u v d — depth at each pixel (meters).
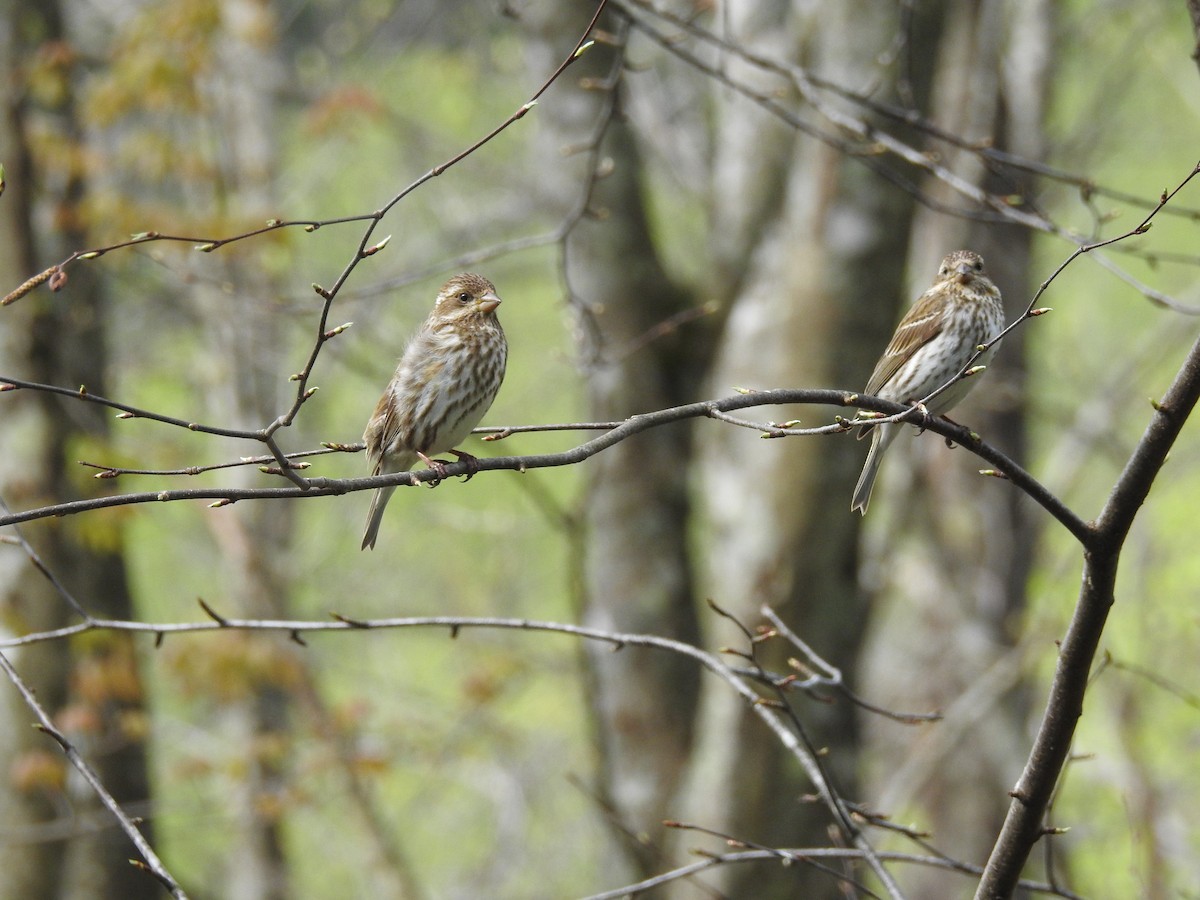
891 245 12.99
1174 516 19.86
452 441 8.87
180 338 23.70
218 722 22.62
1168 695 18.03
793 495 13.15
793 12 14.19
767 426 6.33
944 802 19.00
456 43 25.08
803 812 13.32
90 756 14.61
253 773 17.77
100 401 5.46
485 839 26.22
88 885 14.58
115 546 14.41
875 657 20.53
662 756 14.41
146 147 15.86
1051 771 6.44
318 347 5.67
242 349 19.69
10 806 14.24
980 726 18.66
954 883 18.80
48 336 14.67
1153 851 14.76
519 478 14.88
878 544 18.91
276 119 24.81
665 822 7.54
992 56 16.47
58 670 14.32
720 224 14.57
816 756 7.59
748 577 13.24
